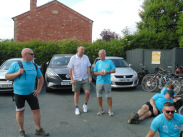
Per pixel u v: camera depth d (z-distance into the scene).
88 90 4.81
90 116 4.60
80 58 4.73
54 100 6.22
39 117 3.44
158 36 12.98
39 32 21.77
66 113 4.83
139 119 4.20
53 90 7.68
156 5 17.56
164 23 17.17
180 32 12.54
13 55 11.18
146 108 4.14
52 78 6.91
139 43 12.95
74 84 4.69
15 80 3.15
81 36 22.77
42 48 11.54
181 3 17.75
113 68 4.56
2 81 6.46
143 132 3.64
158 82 7.71
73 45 12.18
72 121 4.24
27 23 21.45
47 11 21.94
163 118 2.25
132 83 7.83
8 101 6.02
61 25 22.30
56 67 7.57
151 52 10.92
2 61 11.19
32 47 11.62
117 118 4.46
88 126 3.94
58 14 22.20
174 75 7.64
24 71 3.13
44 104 5.70
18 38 21.27
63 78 6.91
